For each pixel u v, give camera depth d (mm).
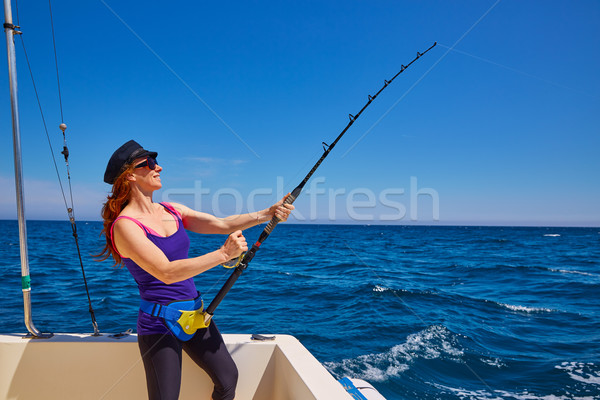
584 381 5645
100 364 1979
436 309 9906
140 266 1562
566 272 17812
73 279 12516
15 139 2115
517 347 7094
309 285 12430
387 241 37188
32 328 2029
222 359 1791
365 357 6414
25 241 2047
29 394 1966
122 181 1674
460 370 6023
